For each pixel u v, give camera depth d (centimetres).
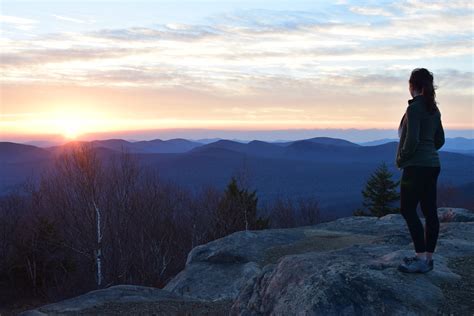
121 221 3058
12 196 3919
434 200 594
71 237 2989
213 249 1547
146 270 3011
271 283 693
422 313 554
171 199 3734
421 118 558
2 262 3609
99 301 1140
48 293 3209
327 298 585
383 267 640
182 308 1077
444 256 741
